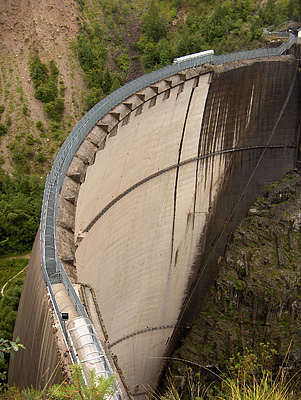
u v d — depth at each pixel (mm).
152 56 79875
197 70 38906
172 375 39125
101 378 8438
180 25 85062
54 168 23141
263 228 44375
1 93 70250
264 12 71688
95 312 18891
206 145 41469
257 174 46438
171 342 42312
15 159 62500
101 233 29859
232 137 43000
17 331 23656
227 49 63719
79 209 24078
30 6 81375
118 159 31844
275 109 44594
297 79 44312
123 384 17688
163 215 39500
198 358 39844
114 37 85562
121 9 91688
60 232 20703
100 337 18250
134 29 88562
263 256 42594
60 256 19359
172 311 42656
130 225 35125
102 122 30203
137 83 34906
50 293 15289
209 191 43375
